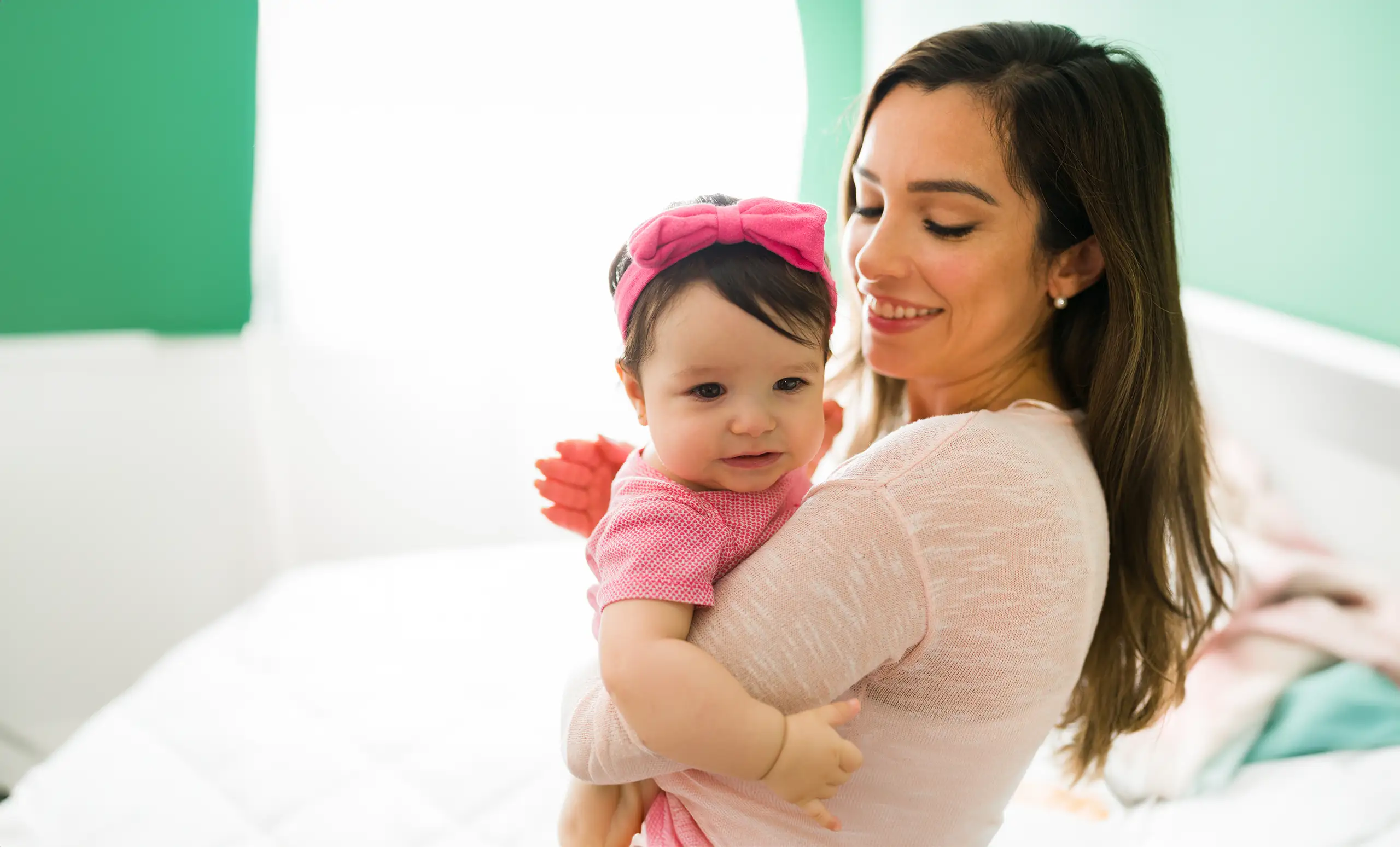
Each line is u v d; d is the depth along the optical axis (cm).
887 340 95
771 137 288
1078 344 98
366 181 275
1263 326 179
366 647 191
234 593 292
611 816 95
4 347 261
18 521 271
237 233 275
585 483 110
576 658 188
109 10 255
